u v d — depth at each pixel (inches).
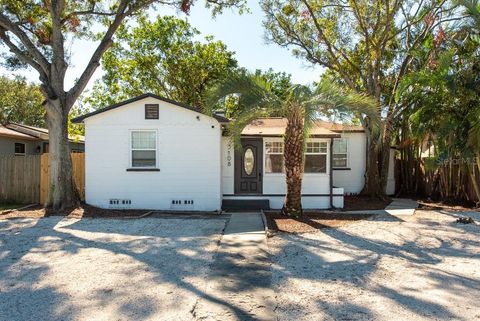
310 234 371.9
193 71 1181.1
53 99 508.4
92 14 601.3
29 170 605.3
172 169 544.4
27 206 563.5
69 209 504.7
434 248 317.7
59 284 223.0
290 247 318.0
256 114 442.0
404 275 243.1
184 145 543.8
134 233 374.6
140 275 240.2
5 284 223.3
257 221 442.3
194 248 312.0
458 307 190.1
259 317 178.5
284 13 711.7
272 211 538.9
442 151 538.6
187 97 1224.8
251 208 578.2
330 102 413.1
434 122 556.7
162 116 542.9
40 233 371.9
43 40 562.3
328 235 367.2
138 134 546.6
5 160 612.1
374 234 373.1
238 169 589.0
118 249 308.3
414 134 584.7
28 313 182.1
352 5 677.9
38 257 283.0
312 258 284.0
